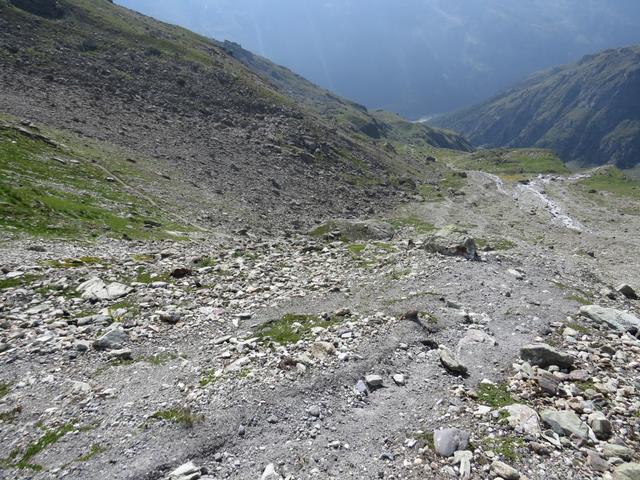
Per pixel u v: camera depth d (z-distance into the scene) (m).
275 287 22.53
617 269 60.44
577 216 109.12
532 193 143.12
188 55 140.12
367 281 23.70
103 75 102.00
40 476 9.80
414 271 25.14
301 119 140.88
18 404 12.15
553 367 14.87
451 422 11.93
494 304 20.83
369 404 12.88
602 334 18.50
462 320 18.66
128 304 19.28
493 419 12.00
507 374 14.61
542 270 28.59
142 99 100.81
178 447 10.75
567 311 20.81
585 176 183.62
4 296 18.91
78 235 33.44
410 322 17.64
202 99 118.12
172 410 11.99
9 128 55.31
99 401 12.38
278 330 17.08
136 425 11.40
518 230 91.94
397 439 11.34
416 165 199.50
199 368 14.23
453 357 15.11
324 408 12.52
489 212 113.00
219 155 90.81
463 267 26.03
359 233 56.25
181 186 66.19
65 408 12.04
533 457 10.51
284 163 104.06
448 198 129.00
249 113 126.44
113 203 47.31
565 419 11.70
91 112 81.19
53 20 120.31
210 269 25.44
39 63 91.62
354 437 11.45
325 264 28.27
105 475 9.85
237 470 10.23
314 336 16.41
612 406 12.80
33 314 17.58
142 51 126.25
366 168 136.25
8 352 14.57
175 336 16.56
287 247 38.06
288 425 11.77
